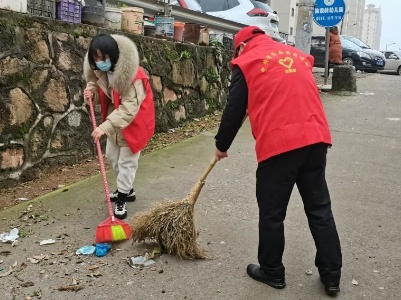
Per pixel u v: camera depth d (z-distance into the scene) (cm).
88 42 528
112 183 471
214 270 321
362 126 766
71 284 299
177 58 711
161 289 297
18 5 454
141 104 387
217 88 848
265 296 292
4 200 421
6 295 286
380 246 359
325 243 290
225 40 955
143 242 356
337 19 1064
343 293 296
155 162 548
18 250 338
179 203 336
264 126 282
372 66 1905
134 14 629
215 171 525
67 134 508
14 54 438
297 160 282
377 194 471
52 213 400
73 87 512
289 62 289
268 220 293
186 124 740
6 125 436
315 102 288
